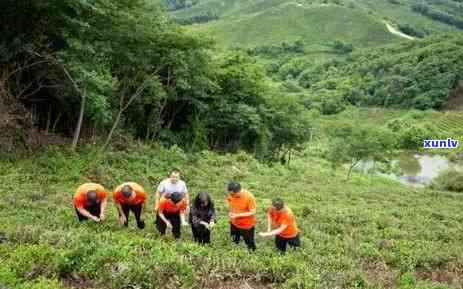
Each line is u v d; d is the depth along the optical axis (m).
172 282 8.96
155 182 23.22
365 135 50.78
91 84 23.20
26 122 22.98
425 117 114.88
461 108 120.25
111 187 20.58
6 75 23.12
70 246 9.89
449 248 15.99
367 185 44.59
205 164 31.77
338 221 19.38
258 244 13.21
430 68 131.12
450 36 161.88
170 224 11.36
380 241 15.99
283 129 53.62
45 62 23.84
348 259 12.66
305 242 14.41
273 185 29.88
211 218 11.09
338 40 196.50
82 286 8.65
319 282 9.85
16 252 9.03
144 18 24.83
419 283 11.24
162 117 37.25
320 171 54.41
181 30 27.59
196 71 31.02
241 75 43.56
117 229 12.07
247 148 49.81
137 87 30.88
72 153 22.52
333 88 148.38
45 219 12.57
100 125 29.09
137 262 9.34
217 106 41.81
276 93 55.28
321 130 86.81
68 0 20.41
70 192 17.39
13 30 22.58
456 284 12.59
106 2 22.05
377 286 10.51
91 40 23.34
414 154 90.81
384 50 167.38
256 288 9.70
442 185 56.69
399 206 28.58
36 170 19.56
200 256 10.12
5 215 12.89
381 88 135.75
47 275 8.68
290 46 196.12
